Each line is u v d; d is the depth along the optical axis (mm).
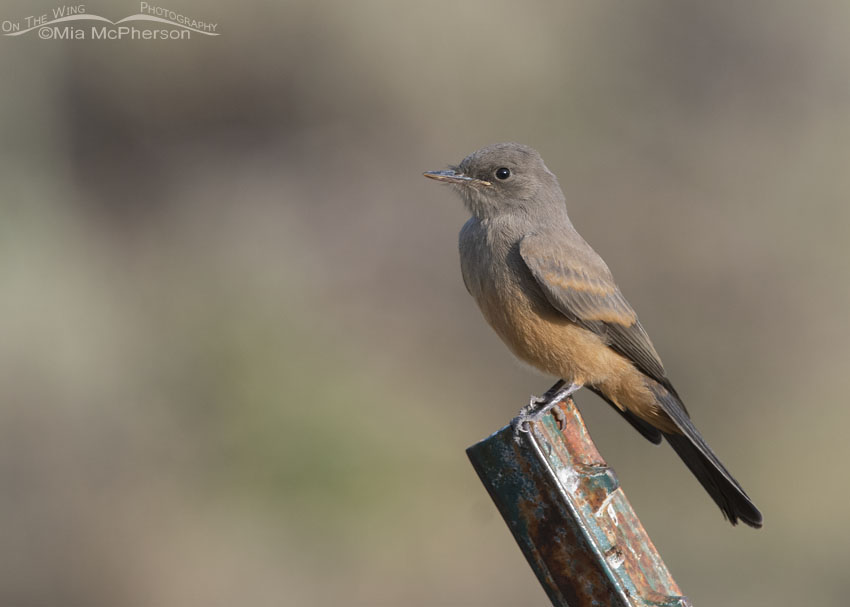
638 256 15625
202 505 11844
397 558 11961
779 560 13273
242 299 13750
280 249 15680
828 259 15836
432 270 15891
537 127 16141
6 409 12211
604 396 7977
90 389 12570
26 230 13961
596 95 16406
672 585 4387
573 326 7539
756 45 16953
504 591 12078
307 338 13414
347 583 11656
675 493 13898
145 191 15969
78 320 13062
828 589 12969
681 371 14992
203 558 11547
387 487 12289
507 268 7664
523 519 4227
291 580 11547
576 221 15711
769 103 16734
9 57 14906
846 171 16219
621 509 4395
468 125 16250
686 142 16312
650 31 16781
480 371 15078
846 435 14445
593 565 4121
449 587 11953
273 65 16422
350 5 16281
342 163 16562
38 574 11531
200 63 16156
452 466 12969
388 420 12961
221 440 12148
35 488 11969
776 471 14266
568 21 16469
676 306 15453
